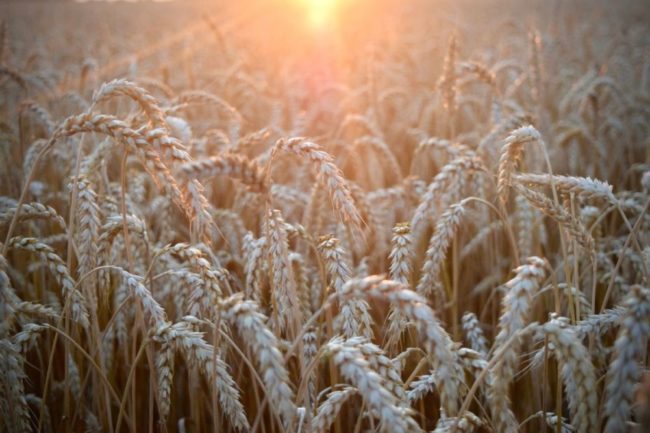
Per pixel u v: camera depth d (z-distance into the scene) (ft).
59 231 14.84
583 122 22.59
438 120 21.85
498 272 13.75
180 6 121.39
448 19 54.24
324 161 7.25
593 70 28.09
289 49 51.98
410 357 10.26
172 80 31.14
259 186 6.03
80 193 9.21
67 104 22.94
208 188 14.15
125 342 10.59
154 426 11.48
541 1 104.17
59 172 16.57
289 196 14.44
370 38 49.08
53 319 11.35
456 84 16.81
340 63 37.58
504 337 6.62
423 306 5.80
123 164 7.93
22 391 8.33
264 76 36.45
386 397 5.75
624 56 40.45
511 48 41.29
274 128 20.40
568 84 32.78
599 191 8.63
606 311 8.12
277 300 8.42
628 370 5.75
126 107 19.89
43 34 70.49
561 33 48.14
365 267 12.41
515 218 15.03
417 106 26.99
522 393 11.23
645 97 27.78
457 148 14.28
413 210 14.85
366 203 12.97
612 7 95.86
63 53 46.06
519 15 84.84
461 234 15.47
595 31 59.36
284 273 7.74
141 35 58.03
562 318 6.72
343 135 20.59
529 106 23.36
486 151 16.44
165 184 6.88
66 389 9.22
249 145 14.06
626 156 23.41
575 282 9.09
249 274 9.30
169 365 8.29
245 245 10.16
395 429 5.56
